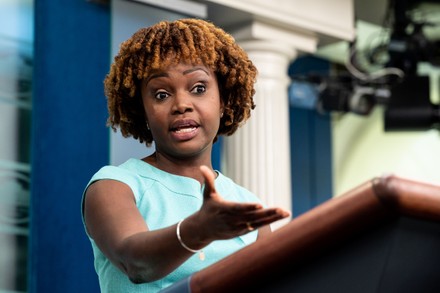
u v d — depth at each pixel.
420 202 0.88
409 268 0.93
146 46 1.70
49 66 4.45
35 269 4.22
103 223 1.50
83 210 1.60
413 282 0.94
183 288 1.00
